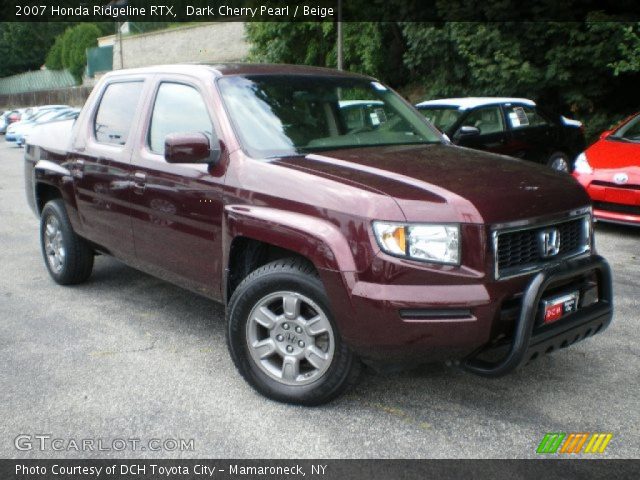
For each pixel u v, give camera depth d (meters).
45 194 5.93
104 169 4.80
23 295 5.59
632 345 4.34
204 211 3.90
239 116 3.93
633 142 7.78
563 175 3.76
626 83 13.55
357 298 3.10
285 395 3.53
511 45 13.59
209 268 3.99
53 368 4.07
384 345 3.12
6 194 12.23
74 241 5.57
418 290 3.05
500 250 3.16
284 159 3.73
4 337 4.62
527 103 10.44
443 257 3.07
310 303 3.37
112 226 4.84
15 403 3.62
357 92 4.59
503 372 3.12
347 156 3.77
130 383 3.86
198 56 32.00
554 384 3.78
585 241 3.61
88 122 5.21
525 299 3.10
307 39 21.06
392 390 3.72
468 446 3.14
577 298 3.39
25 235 8.23
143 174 4.38
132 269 6.35
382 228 3.07
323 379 3.41
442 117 9.78
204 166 3.92
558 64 12.98
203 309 5.19
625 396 3.63
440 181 3.32
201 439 3.24
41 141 5.87
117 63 37.50
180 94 4.32
